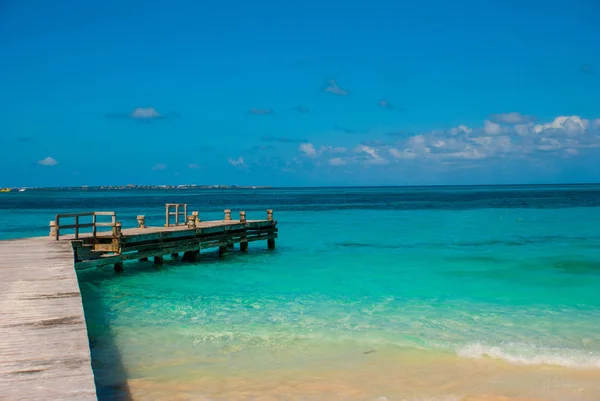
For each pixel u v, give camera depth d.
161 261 22.30
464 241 32.72
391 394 9.04
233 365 10.40
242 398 8.84
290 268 22.52
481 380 9.67
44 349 7.80
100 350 11.28
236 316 14.16
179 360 10.68
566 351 11.18
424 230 40.62
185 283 19.08
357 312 14.59
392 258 25.45
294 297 16.62
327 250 28.69
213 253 27.69
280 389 9.23
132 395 8.88
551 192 172.25
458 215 59.19
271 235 29.14
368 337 12.20
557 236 35.22
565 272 21.25
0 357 7.46
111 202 114.38
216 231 24.98
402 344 11.68
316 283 19.08
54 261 15.17
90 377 6.79
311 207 84.06
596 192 166.00
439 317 14.06
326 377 9.80
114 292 17.47
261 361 10.63
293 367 10.30
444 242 32.25
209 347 11.51
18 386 6.49
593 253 26.80
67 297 10.92
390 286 18.47
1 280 12.54
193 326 13.15
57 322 9.16
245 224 27.08
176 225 25.34
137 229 23.11
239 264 23.72
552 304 15.69
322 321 13.62
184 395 8.91
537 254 26.52
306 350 11.31
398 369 10.21
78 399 6.15
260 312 14.60
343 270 22.00
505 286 18.42
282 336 12.29
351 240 33.78
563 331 12.80
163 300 16.23
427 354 11.03
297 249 29.23
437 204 90.12
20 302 10.50
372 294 17.09
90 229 38.66
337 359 10.76
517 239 33.59
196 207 87.94
